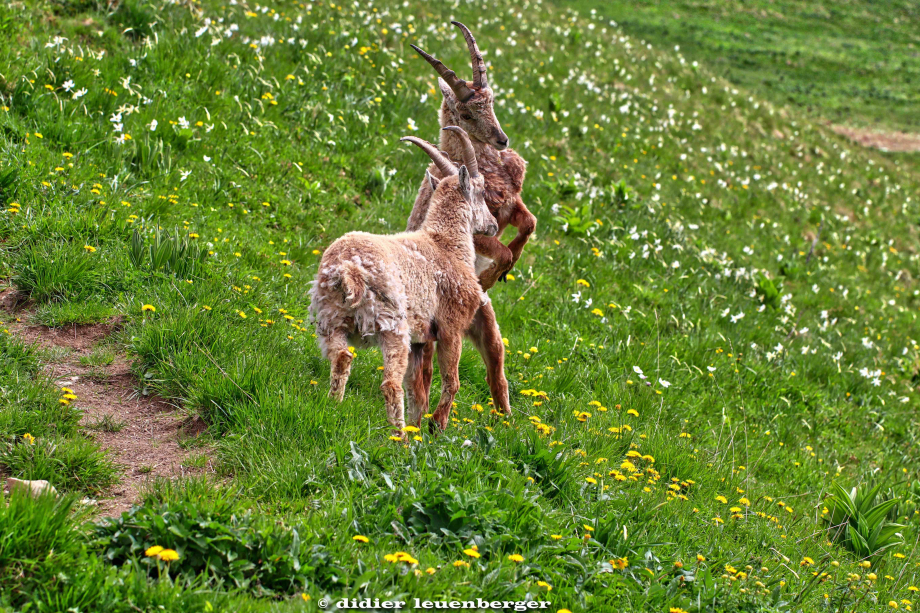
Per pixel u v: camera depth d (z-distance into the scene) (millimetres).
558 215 18156
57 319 9469
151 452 7590
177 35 17844
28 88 13805
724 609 6633
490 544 6262
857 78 62250
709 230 21906
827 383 16484
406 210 16141
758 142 29875
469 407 9969
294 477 6996
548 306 14617
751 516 9320
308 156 16344
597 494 7891
